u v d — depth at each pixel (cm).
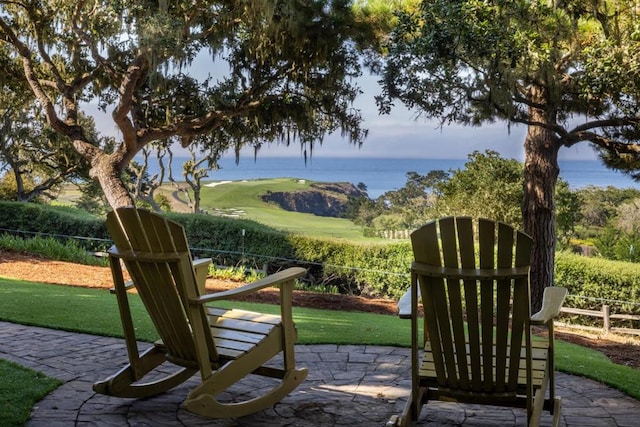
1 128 1814
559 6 713
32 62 1191
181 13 993
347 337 548
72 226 1344
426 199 2409
